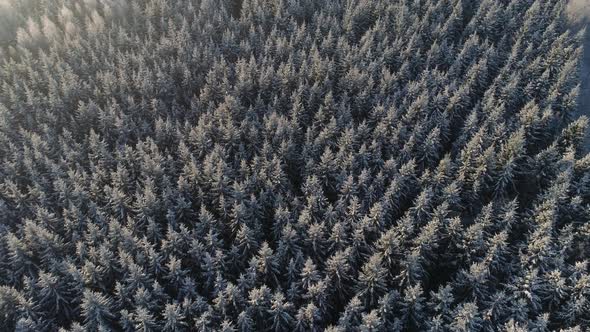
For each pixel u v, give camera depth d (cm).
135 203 5734
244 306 4706
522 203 6425
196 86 7975
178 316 4456
